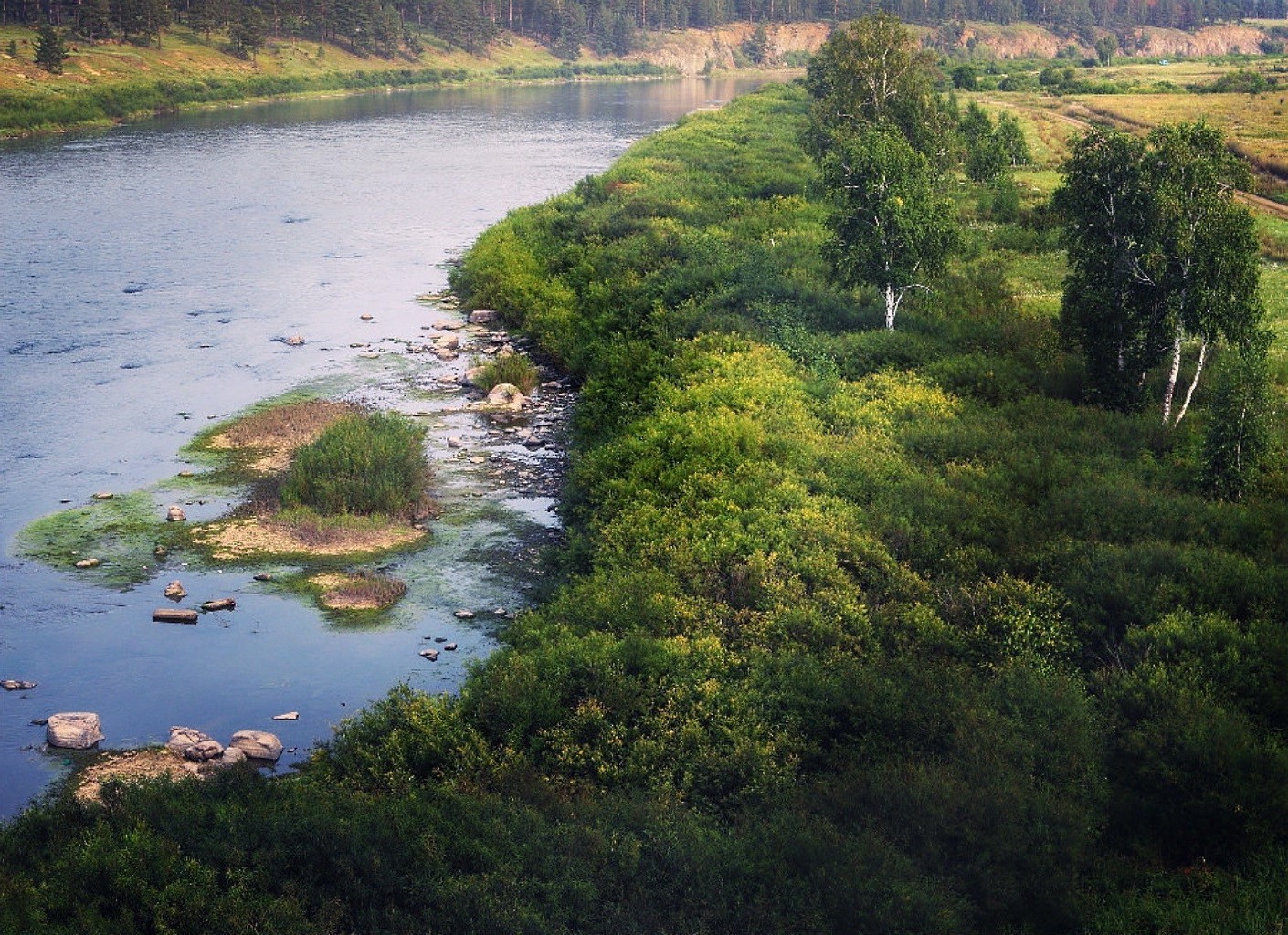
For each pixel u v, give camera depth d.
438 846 17.16
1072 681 21.00
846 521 27.66
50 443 38.03
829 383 37.72
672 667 22.23
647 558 26.89
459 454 38.03
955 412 35.72
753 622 23.73
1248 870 16.62
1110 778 18.64
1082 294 35.94
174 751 22.30
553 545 31.55
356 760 20.80
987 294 48.09
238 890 16.20
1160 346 34.94
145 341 48.72
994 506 27.83
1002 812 16.67
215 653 26.08
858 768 18.86
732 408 35.25
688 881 16.22
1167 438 33.09
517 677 21.81
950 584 24.77
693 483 30.09
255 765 22.00
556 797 19.16
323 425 39.75
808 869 16.11
